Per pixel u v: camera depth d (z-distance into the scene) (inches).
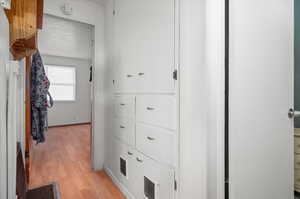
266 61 46.1
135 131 65.2
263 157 46.4
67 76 244.1
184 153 44.4
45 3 82.0
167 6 49.5
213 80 38.9
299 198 69.2
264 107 46.1
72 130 211.5
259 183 45.5
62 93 240.8
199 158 40.3
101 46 96.7
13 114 30.2
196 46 40.9
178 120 46.0
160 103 52.2
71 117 246.7
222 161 39.5
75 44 188.9
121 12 75.7
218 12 39.3
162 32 51.4
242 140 41.6
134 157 66.0
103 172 95.1
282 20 49.9
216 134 39.2
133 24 66.4
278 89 49.7
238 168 40.9
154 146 54.7
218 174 39.1
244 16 41.3
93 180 85.7
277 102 49.6
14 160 30.5
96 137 97.0
